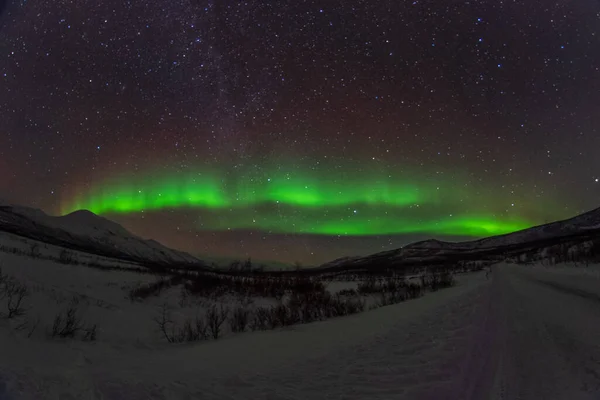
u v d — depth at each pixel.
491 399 3.72
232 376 5.09
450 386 4.21
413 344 6.62
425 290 19.92
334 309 13.20
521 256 59.88
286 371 5.36
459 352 5.69
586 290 11.78
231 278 24.88
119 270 28.59
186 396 4.15
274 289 20.53
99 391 4.00
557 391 3.79
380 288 21.48
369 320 10.20
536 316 7.99
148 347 7.95
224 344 7.93
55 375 4.33
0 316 7.55
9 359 4.94
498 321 7.88
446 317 9.33
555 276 18.25
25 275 13.35
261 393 4.34
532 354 5.14
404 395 4.04
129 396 3.96
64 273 17.83
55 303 10.12
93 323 9.29
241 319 11.12
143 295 16.73
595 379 4.02
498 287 15.74
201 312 14.06
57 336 7.48
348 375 5.00
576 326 6.68
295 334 8.84
